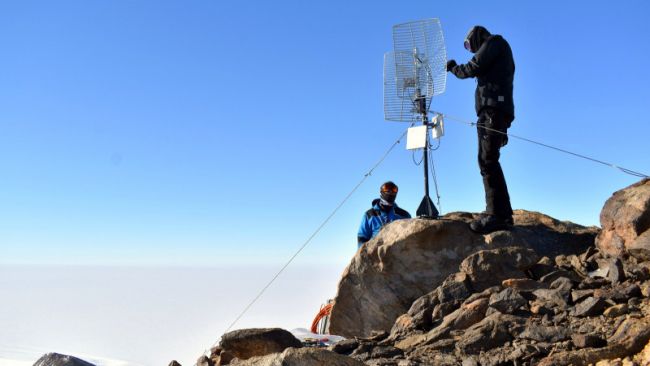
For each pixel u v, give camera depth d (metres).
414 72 5.72
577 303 3.56
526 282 3.93
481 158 5.03
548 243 4.89
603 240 4.30
